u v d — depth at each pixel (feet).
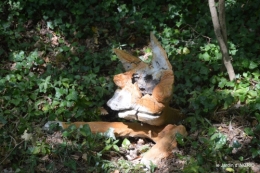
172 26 33.91
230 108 25.64
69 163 23.47
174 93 27.55
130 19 33.65
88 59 30.68
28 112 26.68
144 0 34.55
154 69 23.25
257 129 23.94
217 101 25.68
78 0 35.04
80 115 26.32
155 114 22.63
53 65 30.99
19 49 32.07
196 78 27.86
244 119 25.07
